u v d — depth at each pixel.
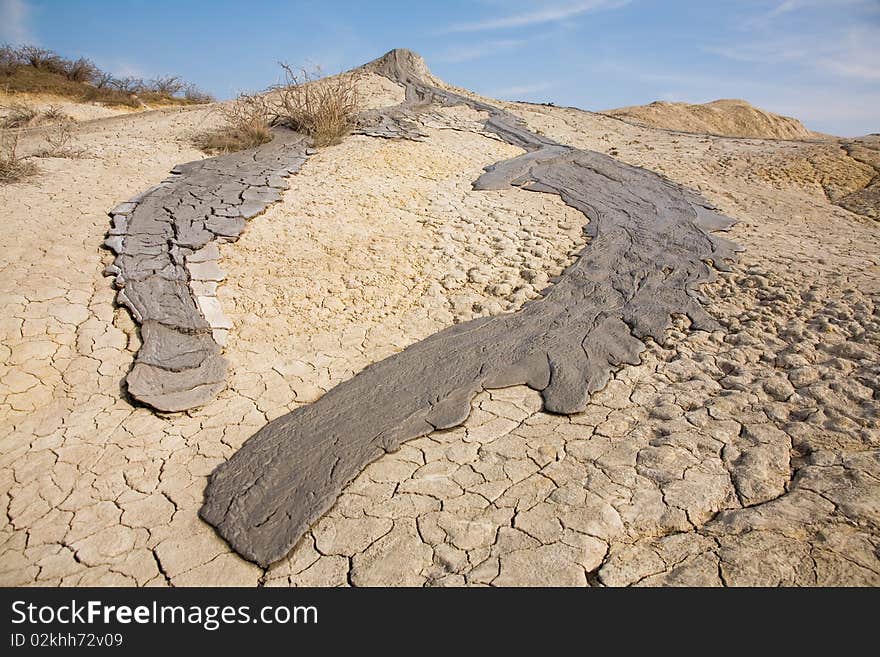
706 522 2.72
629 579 2.43
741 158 10.67
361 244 5.65
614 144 11.80
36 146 8.26
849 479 2.84
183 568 2.57
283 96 10.36
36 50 21.00
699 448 3.18
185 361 3.88
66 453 3.16
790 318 4.62
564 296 5.03
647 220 6.97
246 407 3.60
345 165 7.95
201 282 4.70
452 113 12.75
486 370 3.96
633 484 2.95
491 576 2.48
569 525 2.71
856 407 3.45
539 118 13.71
